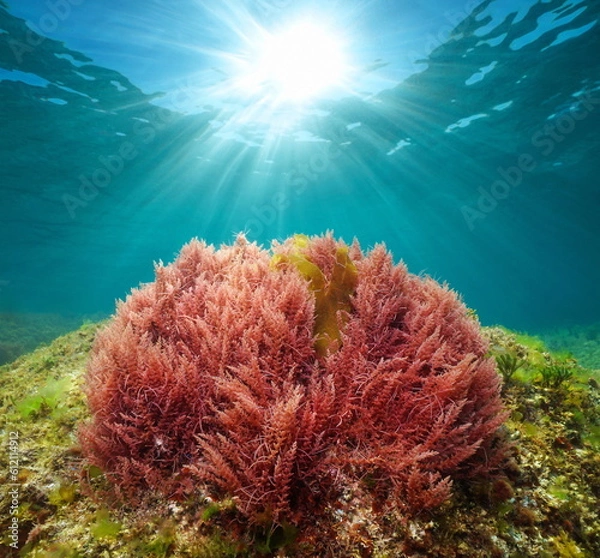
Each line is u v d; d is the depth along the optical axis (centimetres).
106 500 231
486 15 1209
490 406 255
